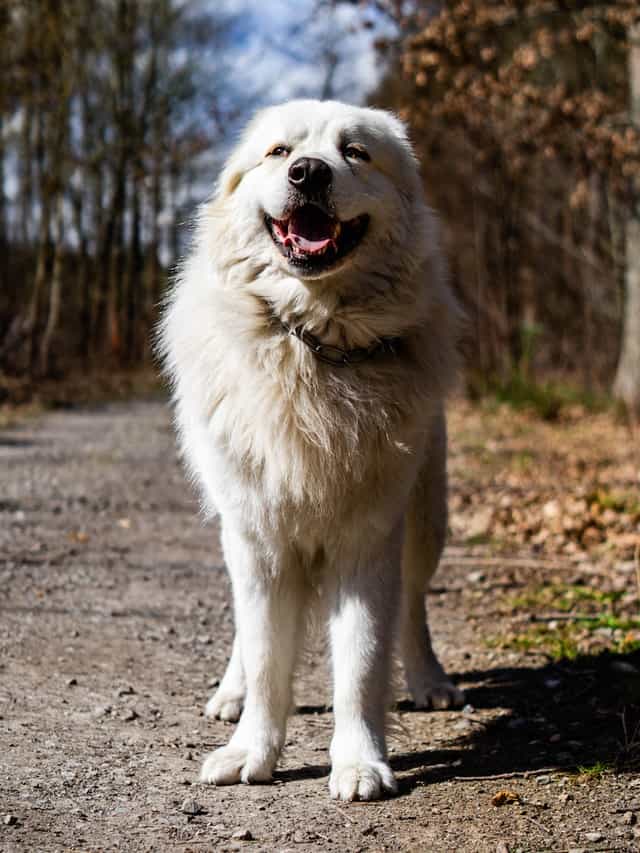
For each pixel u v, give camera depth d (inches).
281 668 80.7
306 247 77.5
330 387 78.7
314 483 78.5
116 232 663.8
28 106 502.9
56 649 102.0
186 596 122.3
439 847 70.3
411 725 89.8
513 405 340.8
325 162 78.3
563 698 93.1
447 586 127.5
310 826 72.7
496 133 369.4
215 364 79.9
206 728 88.1
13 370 463.5
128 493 191.9
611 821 72.7
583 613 115.6
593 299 478.6
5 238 644.1
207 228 84.0
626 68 403.2
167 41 641.6
